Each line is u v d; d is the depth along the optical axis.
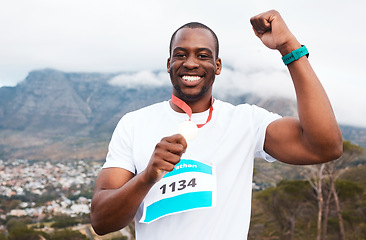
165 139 1.37
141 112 1.90
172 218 1.65
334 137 1.51
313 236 26.61
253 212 35.00
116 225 1.53
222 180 1.70
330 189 24.36
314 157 1.59
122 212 1.48
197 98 1.77
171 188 1.66
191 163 1.70
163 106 1.89
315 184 26.27
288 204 27.70
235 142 1.75
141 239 1.73
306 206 27.77
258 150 1.80
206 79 1.74
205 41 1.73
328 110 1.51
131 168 1.77
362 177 32.03
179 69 1.74
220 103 1.92
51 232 44.38
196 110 1.81
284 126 1.68
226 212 1.67
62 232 44.00
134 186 1.42
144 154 1.73
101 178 1.75
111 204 1.48
